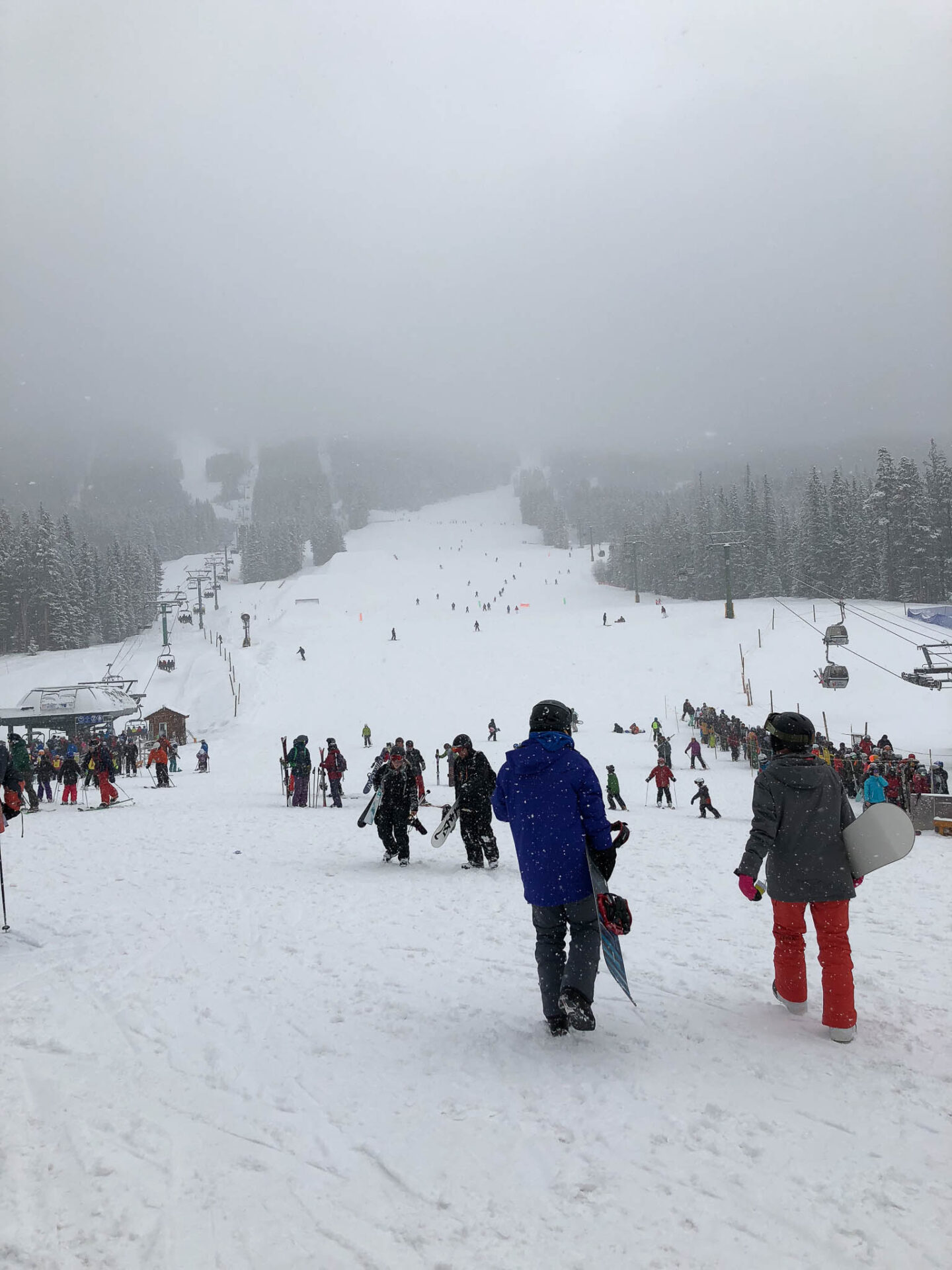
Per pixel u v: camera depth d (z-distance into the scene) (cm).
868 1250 220
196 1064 371
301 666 6531
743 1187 254
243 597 15300
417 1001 452
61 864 989
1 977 515
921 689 4631
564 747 404
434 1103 322
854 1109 305
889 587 9006
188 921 668
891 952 552
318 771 1958
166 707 5281
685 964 522
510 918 664
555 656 6456
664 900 756
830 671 4191
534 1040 388
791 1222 234
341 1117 313
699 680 5462
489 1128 299
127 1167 278
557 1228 236
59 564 11344
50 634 11000
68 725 3675
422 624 8550
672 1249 224
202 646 8944
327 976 507
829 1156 271
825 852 391
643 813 1892
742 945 571
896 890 826
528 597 13262
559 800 394
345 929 636
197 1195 261
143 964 539
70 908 720
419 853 1104
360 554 18525
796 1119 298
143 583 13912
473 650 6850
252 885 841
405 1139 293
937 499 9375
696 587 11894
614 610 9475
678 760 3619
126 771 3309
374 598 13188
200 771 3503
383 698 5625
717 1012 423
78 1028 419
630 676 5728
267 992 475
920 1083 327
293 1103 326
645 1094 323
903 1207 239
